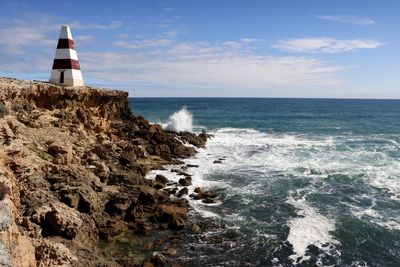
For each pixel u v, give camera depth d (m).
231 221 18.39
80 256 13.23
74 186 16.92
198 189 22.12
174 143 33.47
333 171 27.53
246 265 14.54
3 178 9.52
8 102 21.98
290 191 22.88
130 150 27.53
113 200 17.66
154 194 19.95
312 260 15.05
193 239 16.45
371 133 52.50
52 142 20.94
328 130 56.00
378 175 26.56
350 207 20.45
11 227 7.26
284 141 42.47
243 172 27.02
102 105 34.22
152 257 14.47
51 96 27.34
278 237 16.84
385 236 17.12
